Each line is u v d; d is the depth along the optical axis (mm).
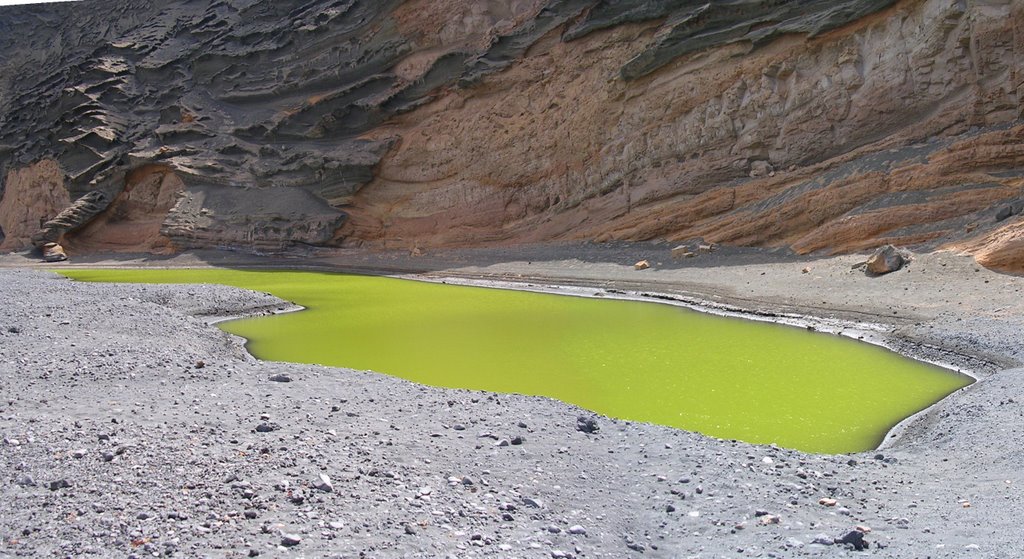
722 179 30234
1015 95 23438
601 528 6336
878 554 5566
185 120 51531
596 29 35312
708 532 6324
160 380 11984
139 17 62062
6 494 6066
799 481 7574
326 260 41219
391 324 20750
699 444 8898
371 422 9156
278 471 6789
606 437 9258
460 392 11422
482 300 25453
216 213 46250
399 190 43094
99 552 5086
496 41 38781
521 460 7980
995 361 13445
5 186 58969
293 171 45656
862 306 18688
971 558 5305
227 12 56031
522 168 37781
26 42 66250
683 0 32312
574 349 16484
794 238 26094
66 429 7957
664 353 15812
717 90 30656
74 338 15336
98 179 51344
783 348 15961
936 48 25078
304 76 48188
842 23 27312
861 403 11758
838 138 27359
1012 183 21781
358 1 45906
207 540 5324
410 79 43500
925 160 23812
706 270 25766
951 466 8109
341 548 5344
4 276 30641
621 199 33375
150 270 41469
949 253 20281
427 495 6574
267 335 19328
